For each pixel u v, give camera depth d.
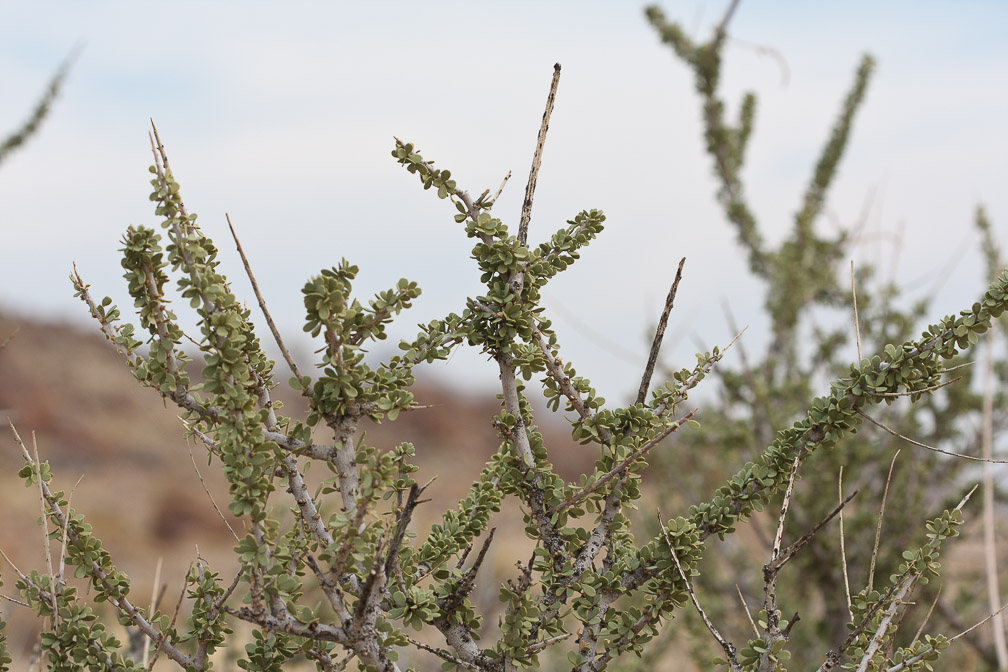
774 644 1.22
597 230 1.36
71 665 1.29
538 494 1.34
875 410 3.77
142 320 1.19
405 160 1.29
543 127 1.38
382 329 1.23
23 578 1.32
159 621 1.35
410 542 1.28
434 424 21.02
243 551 1.13
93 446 17.33
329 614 2.19
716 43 4.90
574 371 1.35
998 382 3.76
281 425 1.33
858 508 3.62
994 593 2.30
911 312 4.03
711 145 5.03
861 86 4.84
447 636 1.27
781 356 4.43
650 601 1.29
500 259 1.31
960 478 3.73
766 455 1.35
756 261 4.95
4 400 17.94
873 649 1.27
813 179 4.88
